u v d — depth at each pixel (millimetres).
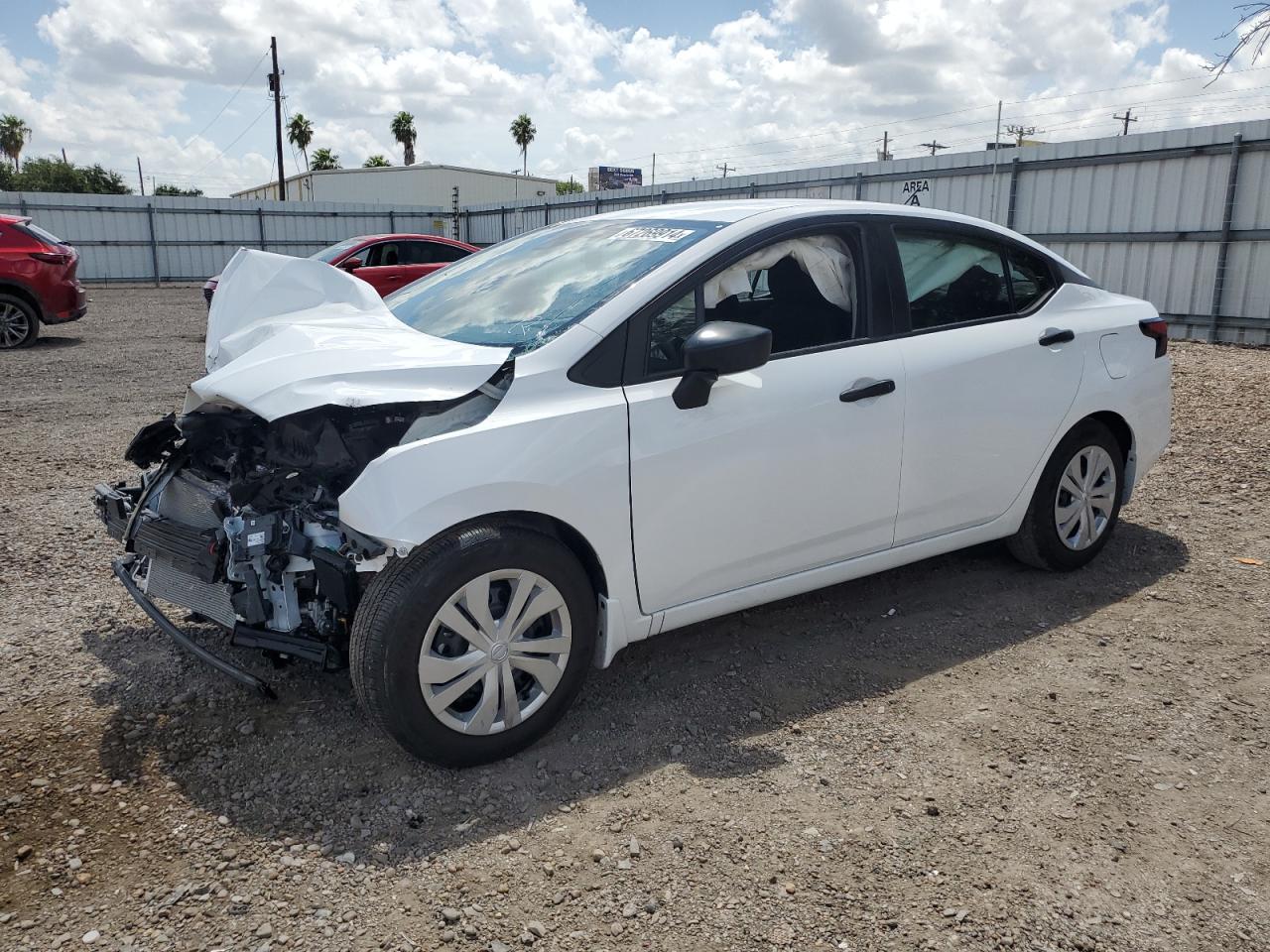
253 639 2957
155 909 2312
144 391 9469
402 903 2338
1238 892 2383
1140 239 13609
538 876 2438
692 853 2523
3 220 12711
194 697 3314
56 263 12969
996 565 4543
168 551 3145
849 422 3453
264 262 4055
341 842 2566
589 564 3102
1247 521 5145
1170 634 3824
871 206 3756
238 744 3033
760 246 3393
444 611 2738
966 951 2186
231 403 3105
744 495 3258
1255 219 12352
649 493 3061
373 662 2693
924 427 3664
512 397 2887
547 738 3098
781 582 3479
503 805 2736
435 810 2709
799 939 2223
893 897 2357
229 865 2471
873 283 3633
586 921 2277
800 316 3471
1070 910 2316
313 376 2852
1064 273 4309
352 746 3029
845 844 2557
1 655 3600
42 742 3025
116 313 18734
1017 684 3436
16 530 5031
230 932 2238
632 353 3072
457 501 2709
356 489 2680
